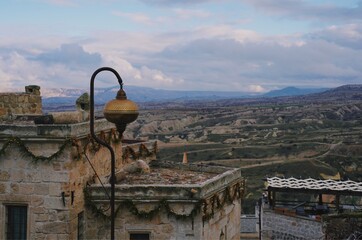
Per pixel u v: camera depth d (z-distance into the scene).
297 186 35.56
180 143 163.38
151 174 26.00
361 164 97.69
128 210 20.36
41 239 19.33
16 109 24.19
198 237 20.00
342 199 57.50
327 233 28.77
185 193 20.02
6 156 19.47
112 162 14.27
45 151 19.31
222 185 22.58
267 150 131.38
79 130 19.78
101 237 20.70
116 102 14.03
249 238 39.59
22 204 19.53
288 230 34.31
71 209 19.44
